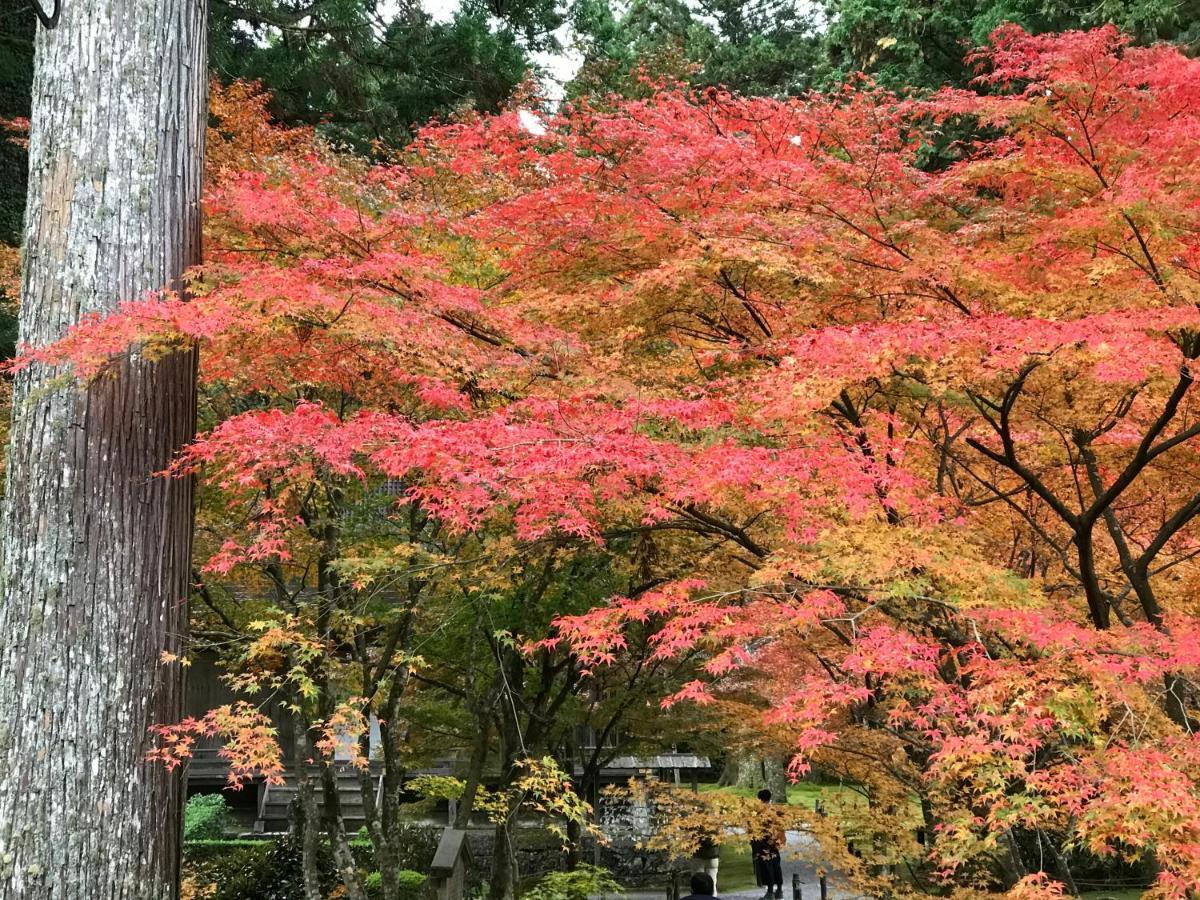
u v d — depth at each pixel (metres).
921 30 13.49
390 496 8.54
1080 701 4.16
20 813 5.04
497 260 7.31
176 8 6.18
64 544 5.32
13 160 13.82
